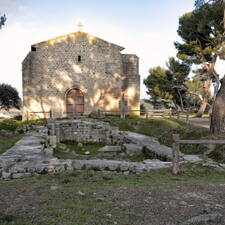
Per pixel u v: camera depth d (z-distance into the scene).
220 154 7.96
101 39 23.34
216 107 10.28
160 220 3.11
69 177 5.45
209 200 3.90
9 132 13.56
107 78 23.36
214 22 21.94
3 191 4.32
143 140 11.74
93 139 15.83
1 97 31.25
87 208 3.44
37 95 22.06
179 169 6.16
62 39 22.69
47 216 3.16
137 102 23.94
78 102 23.05
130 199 3.84
